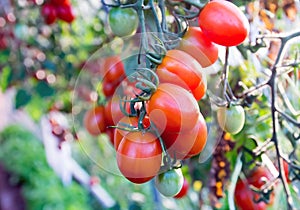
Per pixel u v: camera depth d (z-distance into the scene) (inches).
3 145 122.6
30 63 48.2
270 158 33.1
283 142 32.6
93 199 62.5
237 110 25.3
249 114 31.6
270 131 32.2
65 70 48.4
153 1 22.6
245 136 31.7
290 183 32.6
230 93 26.2
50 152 56.6
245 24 22.0
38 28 46.7
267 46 29.8
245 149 31.9
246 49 29.3
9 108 81.6
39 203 103.3
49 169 114.7
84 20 44.5
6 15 46.6
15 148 120.6
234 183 31.0
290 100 33.8
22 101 48.8
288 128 31.7
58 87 49.1
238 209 33.2
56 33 47.0
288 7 32.2
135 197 54.7
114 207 54.3
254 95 29.3
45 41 47.9
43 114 53.0
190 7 24.8
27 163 116.2
